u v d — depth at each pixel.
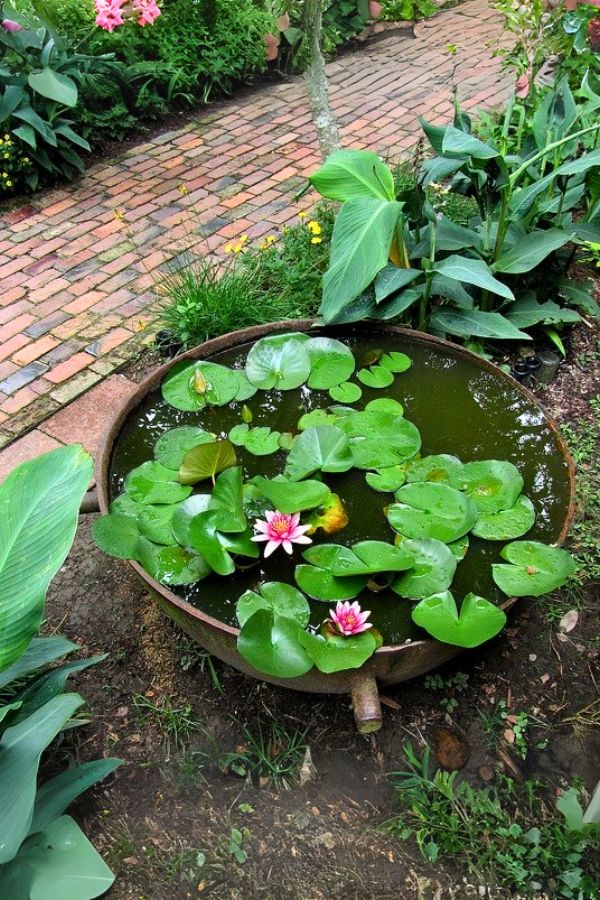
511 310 2.72
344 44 5.80
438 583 1.70
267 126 4.61
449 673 1.92
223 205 3.80
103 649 2.02
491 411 2.20
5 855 1.27
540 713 1.86
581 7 3.48
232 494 1.83
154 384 2.23
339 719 1.85
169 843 1.66
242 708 1.88
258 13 4.95
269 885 1.59
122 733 1.85
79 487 1.43
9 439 2.55
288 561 1.81
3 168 3.82
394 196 2.44
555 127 2.79
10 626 1.32
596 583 2.12
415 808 1.68
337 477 2.00
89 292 3.23
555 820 1.67
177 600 1.60
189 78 4.71
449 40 5.79
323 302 2.29
